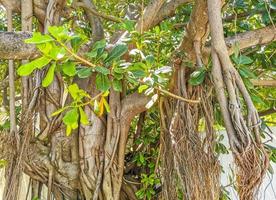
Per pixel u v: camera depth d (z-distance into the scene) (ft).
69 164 9.16
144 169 10.48
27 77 8.63
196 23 6.96
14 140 8.23
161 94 7.85
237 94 5.59
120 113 9.14
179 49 7.64
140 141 10.41
